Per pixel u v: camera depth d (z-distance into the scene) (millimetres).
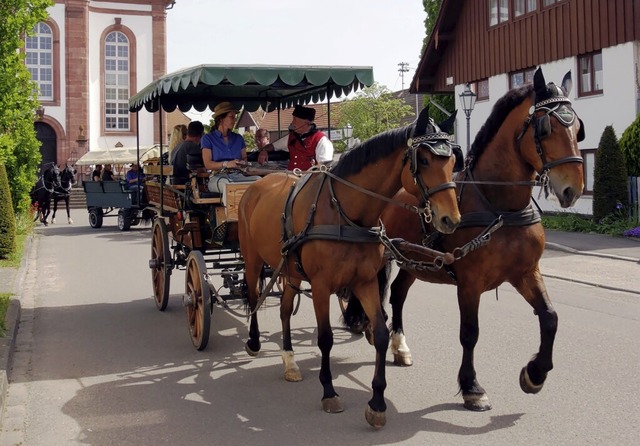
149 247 18297
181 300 10633
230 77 7605
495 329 8094
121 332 8531
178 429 5250
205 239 8602
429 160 4711
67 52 47500
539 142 5020
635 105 19656
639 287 10875
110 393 6145
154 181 10570
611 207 17781
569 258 14102
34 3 8969
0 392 5668
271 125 28406
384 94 39344
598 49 20781
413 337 7863
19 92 9328
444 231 4664
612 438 4844
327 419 5375
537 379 5352
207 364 7051
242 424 5320
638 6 19359
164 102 10406
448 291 10797
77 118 47750
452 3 26469
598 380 6125
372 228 5348
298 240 5562
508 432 5000
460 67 26938
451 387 6070
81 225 26875
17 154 18062
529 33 23391
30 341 8117
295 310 8961
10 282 11898
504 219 5336
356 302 7332
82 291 11594
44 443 5016
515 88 5449
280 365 6973
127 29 49469
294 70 7816
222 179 8031
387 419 5316
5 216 14992
